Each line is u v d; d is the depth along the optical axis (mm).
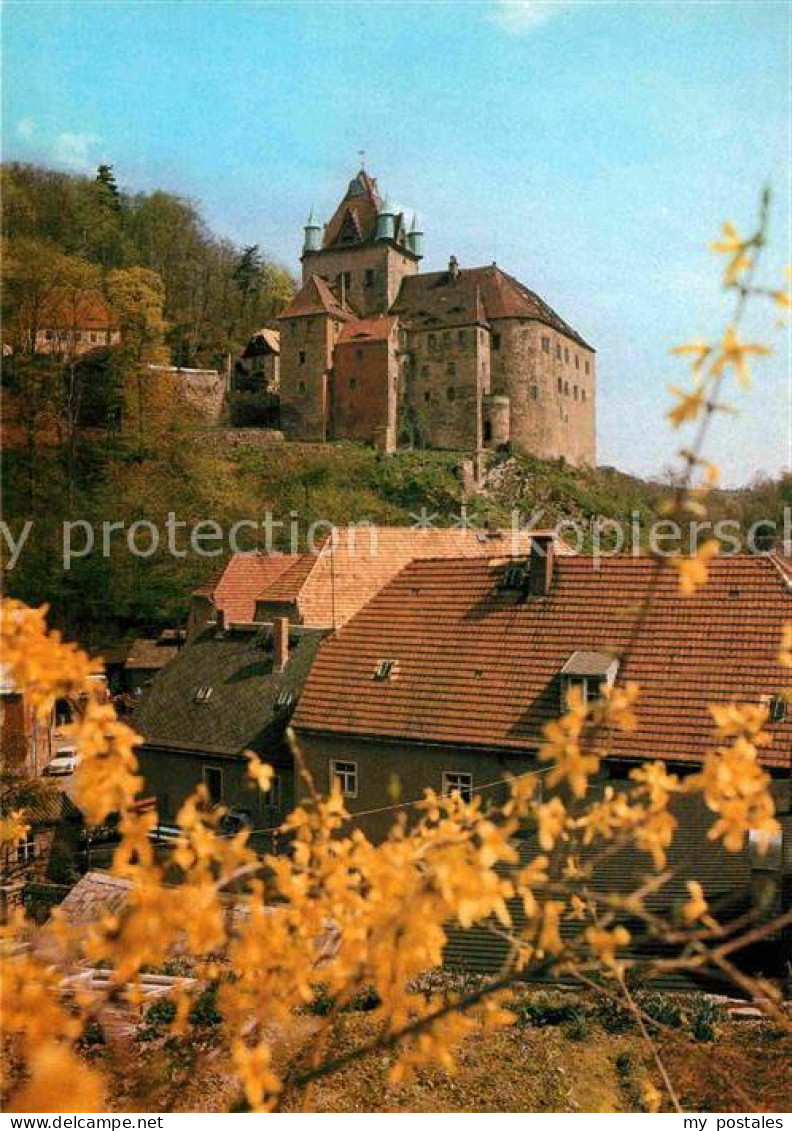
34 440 66625
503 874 5039
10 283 70188
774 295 3555
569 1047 11414
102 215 96188
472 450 90875
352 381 91688
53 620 54719
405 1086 10531
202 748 27547
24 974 4035
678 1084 10539
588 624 22062
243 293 111812
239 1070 3930
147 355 77875
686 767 18453
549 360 95625
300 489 81062
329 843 4293
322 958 4402
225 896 4621
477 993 4137
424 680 22891
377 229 97750
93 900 15500
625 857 14641
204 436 86562
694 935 4164
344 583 33625
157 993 11633
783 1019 4250
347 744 22750
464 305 92875
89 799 4129
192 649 31328
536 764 20438
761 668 19547
